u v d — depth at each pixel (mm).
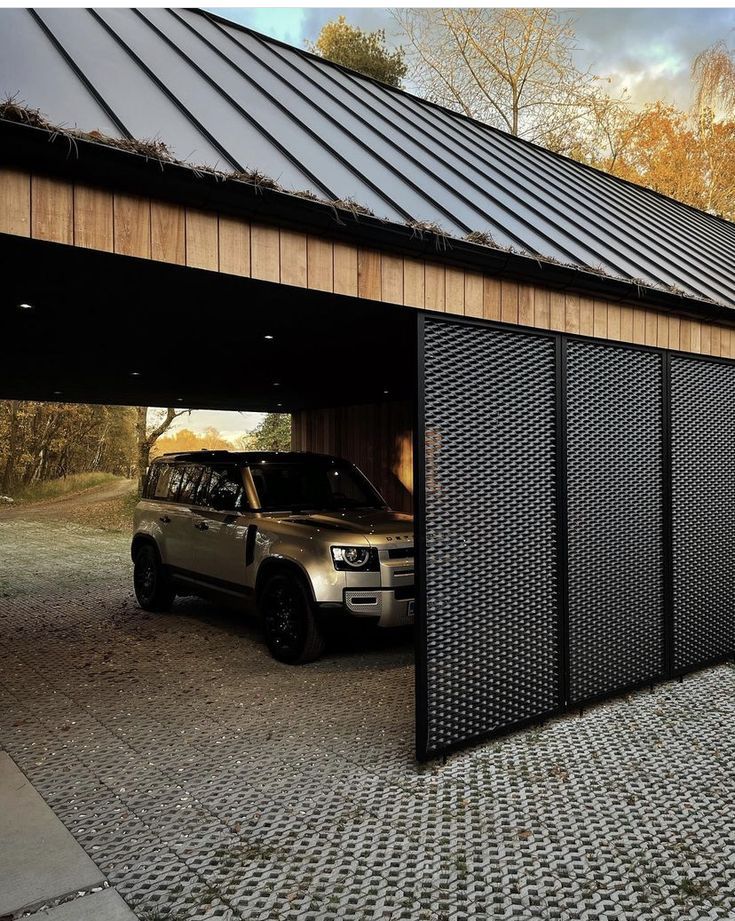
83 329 5898
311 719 4543
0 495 30781
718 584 5828
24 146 2662
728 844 3084
